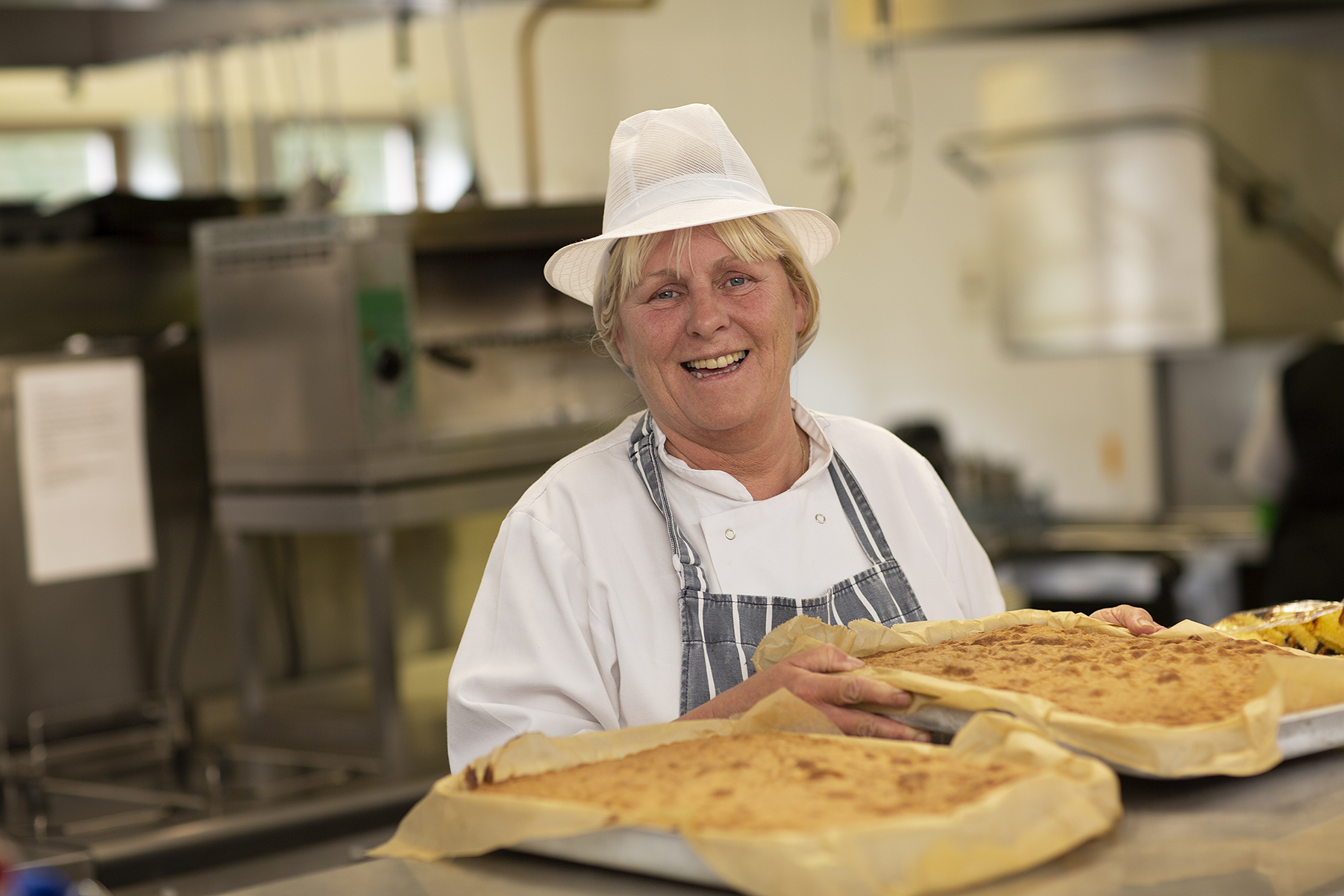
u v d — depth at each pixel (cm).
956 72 671
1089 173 459
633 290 136
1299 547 356
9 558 263
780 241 138
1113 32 381
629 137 141
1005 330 491
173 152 531
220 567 292
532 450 266
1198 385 520
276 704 288
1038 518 468
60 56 328
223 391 257
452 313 273
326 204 281
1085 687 104
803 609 138
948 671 110
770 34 658
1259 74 442
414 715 277
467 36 582
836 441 153
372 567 241
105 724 274
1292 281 462
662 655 136
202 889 206
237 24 319
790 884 78
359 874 95
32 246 295
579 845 91
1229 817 92
